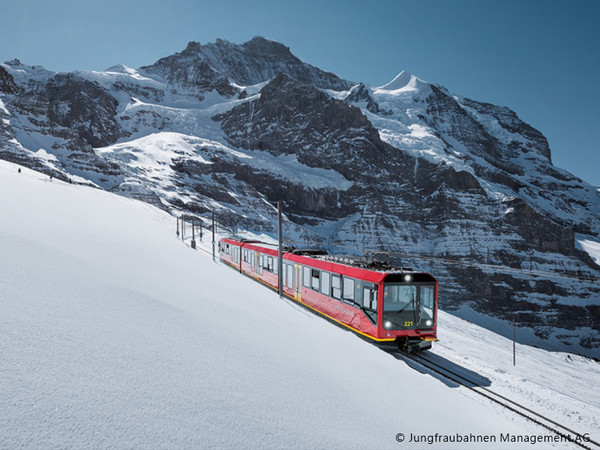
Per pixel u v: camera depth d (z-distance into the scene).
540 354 61.97
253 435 3.24
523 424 9.67
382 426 4.43
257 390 4.29
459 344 29.36
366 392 5.59
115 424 2.76
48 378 3.10
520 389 12.11
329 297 18.56
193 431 3.00
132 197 121.00
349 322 16.69
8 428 2.33
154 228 62.09
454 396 7.30
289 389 4.66
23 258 7.58
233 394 3.97
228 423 3.31
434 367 14.15
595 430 9.48
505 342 63.25
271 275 26.36
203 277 15.51
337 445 3.56
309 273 20.84
